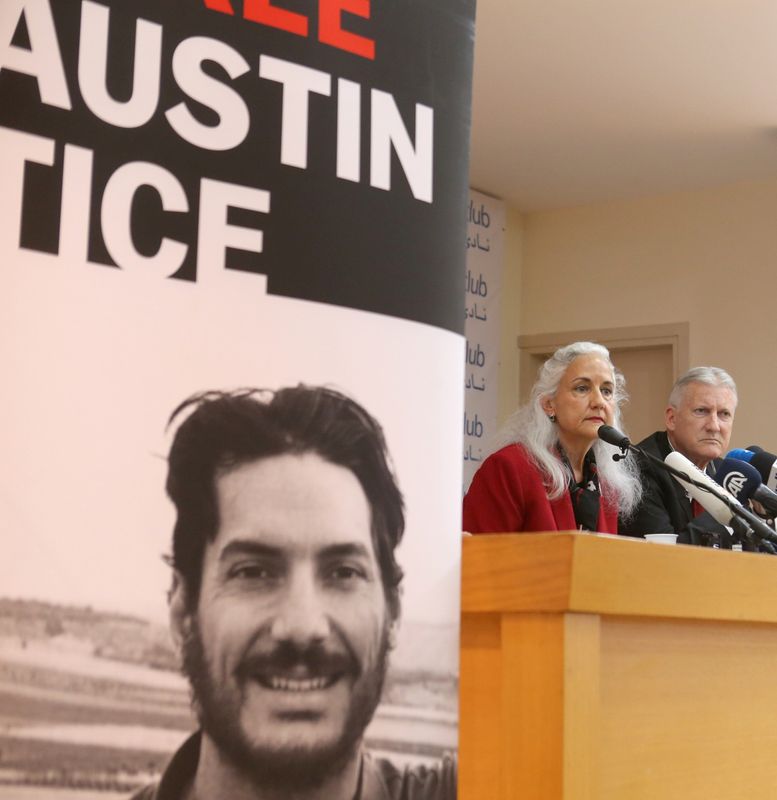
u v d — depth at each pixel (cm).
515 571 103
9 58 81
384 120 96
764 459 285
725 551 119
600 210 730
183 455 83
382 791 89
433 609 93
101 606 80
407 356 94
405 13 99
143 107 85
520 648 103
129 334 82
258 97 90
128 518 81
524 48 538
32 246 80
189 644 82
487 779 104
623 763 107
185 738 82
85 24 84
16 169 80
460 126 101
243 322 87
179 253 85
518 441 328
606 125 621
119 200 83
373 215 94
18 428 78
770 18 498
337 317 91
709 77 560
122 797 79
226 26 89
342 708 88
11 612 77
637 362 723
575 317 730
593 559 100
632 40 525
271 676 85
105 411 81
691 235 695
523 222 757
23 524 78
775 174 670
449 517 95
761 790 125
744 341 668
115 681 80
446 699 93
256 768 84
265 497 86
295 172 91
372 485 91
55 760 78
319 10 94
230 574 84
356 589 89
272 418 87
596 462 339
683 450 386
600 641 106
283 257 89
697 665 118
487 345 717
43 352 79
